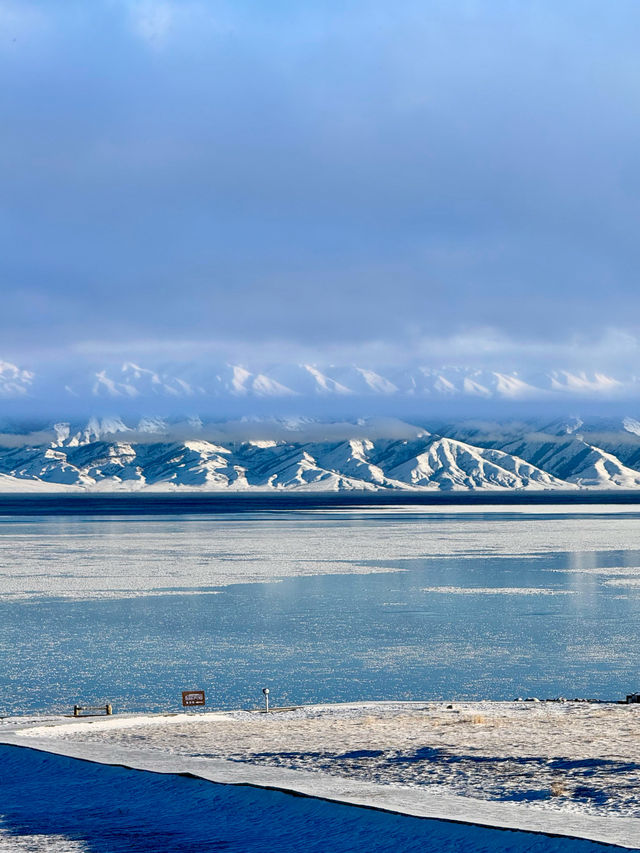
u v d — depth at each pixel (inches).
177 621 3875.5
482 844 727.1
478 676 2847.0
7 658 3122.5
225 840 783.7
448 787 944.3
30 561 6382.9
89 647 3316.9
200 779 964.0
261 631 3644.2
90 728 1599.4
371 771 1047.0
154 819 852.0
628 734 1390.3
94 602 4416.8
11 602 4411.9
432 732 1441.9
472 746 1246.3
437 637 3511.3
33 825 849.5
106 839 799.7
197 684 2741.1
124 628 3700.8
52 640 3454.7
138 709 2421.3
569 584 5123.0
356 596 4630.9
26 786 1002.7
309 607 4264.3
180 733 1475.1
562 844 709.3
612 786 927.7
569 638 3472.0
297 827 804.0
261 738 1381.6
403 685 2726.4
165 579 5334.6
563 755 1147.9
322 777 983.0
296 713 1916.8
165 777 984.9
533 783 956.0
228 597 4601.4
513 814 797.9
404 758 1143.0
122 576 5472.4
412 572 5738.2
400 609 4212.6
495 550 7381.9
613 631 3619.6
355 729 1502.2
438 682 2760.8
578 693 2618.1
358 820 804.0
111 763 1060.5
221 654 3193.9
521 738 1343.5
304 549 7426.2
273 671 2923.2
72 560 6456.7
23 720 1888.5
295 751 1214.3
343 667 2974.9
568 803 853.8
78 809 897.5
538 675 2854.3
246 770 1016.2
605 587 4990.2
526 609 4197.8
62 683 2758.4
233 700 2536.9
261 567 6008.9
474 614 4069.9
